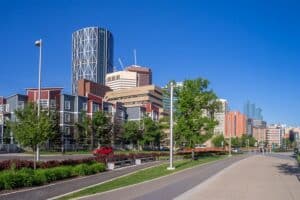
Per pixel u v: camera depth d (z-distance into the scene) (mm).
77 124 82438
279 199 18203
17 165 25453
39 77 34344
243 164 50031
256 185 24594
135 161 46531
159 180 27734
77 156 58938
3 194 18922
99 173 32625
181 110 57781
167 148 107312
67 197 18094
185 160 55469
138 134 89938
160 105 154125
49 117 28938
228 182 26641
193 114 57469
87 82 135625
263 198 18531
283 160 63062
